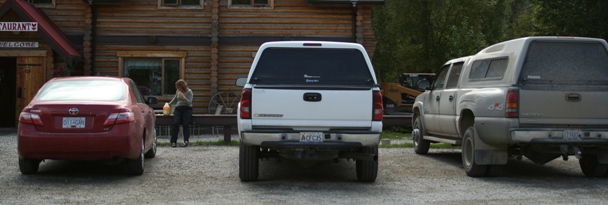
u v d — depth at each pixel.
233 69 20.86
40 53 19.34
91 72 20.59
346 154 9.14
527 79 9.34
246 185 9.12
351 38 20.83
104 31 20.69
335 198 8.08
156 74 20.91
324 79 9.03
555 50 9.45
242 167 9.24
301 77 9.02
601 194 8.55
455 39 39.25
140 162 9.92
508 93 9.27
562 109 9.27
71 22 20.72
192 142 15.91
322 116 8.62
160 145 15.39
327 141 8.60
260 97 8.61
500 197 8.27
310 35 20.83
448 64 12.40
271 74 9.02
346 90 8.65
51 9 20.69
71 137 9.05
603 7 29.89
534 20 34.38
